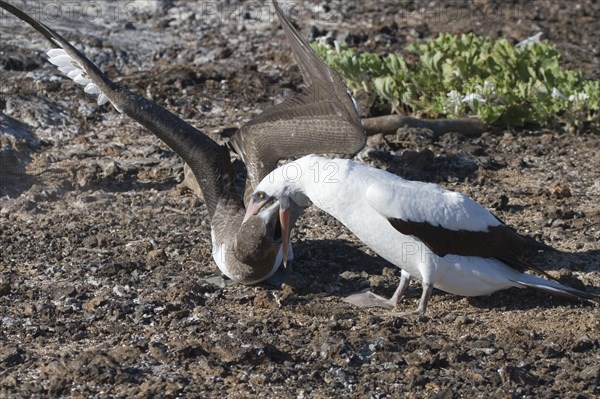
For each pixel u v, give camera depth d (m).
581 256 13.37
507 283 11.80
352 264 13.17
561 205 15.10
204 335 11.09
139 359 10.55
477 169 16.33
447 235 11.38
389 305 11.98
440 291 12.49
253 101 18.97
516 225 14.38
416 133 17.33
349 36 22.08
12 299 11.93
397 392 10.03
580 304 12.02
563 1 25.39
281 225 11.62
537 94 18.09
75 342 10.98
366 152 16.34
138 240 13.69
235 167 16.12
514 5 24.98
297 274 12.62
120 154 16.67
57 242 13.50
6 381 10.05
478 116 17.97
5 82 18.88
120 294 12.04
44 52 20.20
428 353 10.64
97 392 9.90
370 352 10.75
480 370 10.40
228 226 12.41
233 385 10.12
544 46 19.52
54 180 15.57
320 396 9.93
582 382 10.12
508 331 11.20
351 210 11.39
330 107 12.01
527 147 17.42
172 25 22.73
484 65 18.95
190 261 13.14
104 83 12.62
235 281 12.36
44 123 17.56
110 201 14.94
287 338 11.10
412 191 11.34
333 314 11.67
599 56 21.98
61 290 12.05
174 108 18.58
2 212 14.41
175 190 15.37
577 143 17.64
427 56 18.95
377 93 18.61
